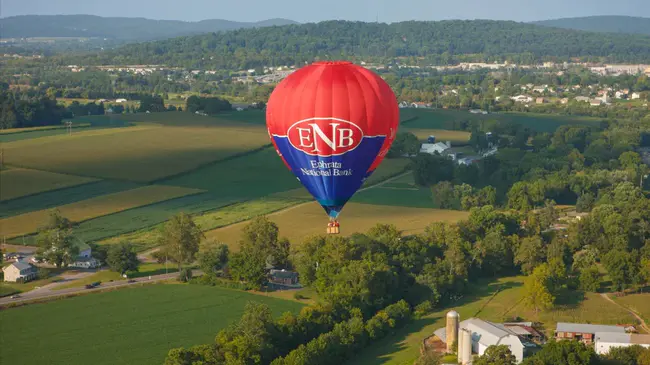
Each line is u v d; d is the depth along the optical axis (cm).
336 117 8431
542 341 11662
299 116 8538
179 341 11606
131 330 12025
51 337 11775
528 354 11025
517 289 14162
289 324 11125
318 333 11325
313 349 10425
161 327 12138
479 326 11125
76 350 11300
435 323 12369
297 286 14088
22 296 13612
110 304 13162
